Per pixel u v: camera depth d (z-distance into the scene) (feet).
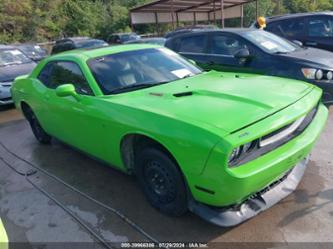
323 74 17.71
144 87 12.34
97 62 13.05
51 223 11.02
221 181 8.32
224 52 21.70
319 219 9.95
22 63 30.19
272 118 9.01
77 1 138.82
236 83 11.85
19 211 11.91
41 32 123.24
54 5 128.26
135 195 12.12
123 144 11.07
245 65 20.47
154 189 10.78
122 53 13.82
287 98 10.21
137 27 135.44
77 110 12.55
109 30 139.13
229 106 9.59
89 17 136.15
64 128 14.25
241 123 8.63
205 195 8.91
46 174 14.56
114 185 13.00
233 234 9.66
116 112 10.84
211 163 8.29
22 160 16.40
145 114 9.96
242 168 8.39
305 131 10.21
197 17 111.96
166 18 103.55
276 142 9.23
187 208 10.07
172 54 15.05
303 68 18.11
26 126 22.47
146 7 92.58
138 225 10.43
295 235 9.41
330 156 13.96
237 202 9.00
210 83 12.07
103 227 10.54
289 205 10.69
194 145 8.49
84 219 11.04
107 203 11.78
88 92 12.33
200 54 22.95
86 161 15.49
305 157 10.99
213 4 95.50
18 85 17.84
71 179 13.84
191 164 8.73
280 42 21.52
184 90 11.32
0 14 113.29
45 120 15.88
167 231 10.04
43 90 15.29
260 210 9.74
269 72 19.31
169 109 9.84
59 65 14.66
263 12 141.69
